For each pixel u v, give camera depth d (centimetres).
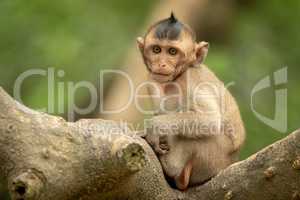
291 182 1151
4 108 1074
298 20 3184
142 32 2702
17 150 1056
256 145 2477
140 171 1170
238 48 2978
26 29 2964
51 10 3002
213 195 1231
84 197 1113
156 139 1320
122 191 1160
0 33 2962
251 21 3128
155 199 1211
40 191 1025
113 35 2920
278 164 1156
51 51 2814
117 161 1078
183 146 1390
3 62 2850
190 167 1386
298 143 1139
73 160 1077
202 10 2800
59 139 1080
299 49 3061
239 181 1202
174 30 1468
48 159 1059
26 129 1070
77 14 2988
